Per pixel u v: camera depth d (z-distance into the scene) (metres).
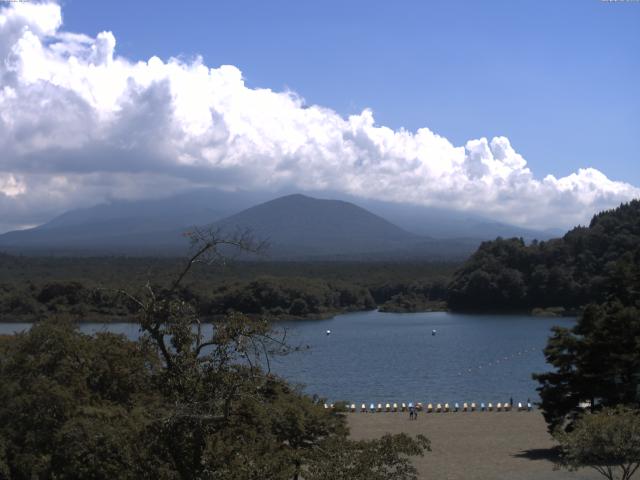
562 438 32.72
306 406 33.78
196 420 20.12
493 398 83.38
